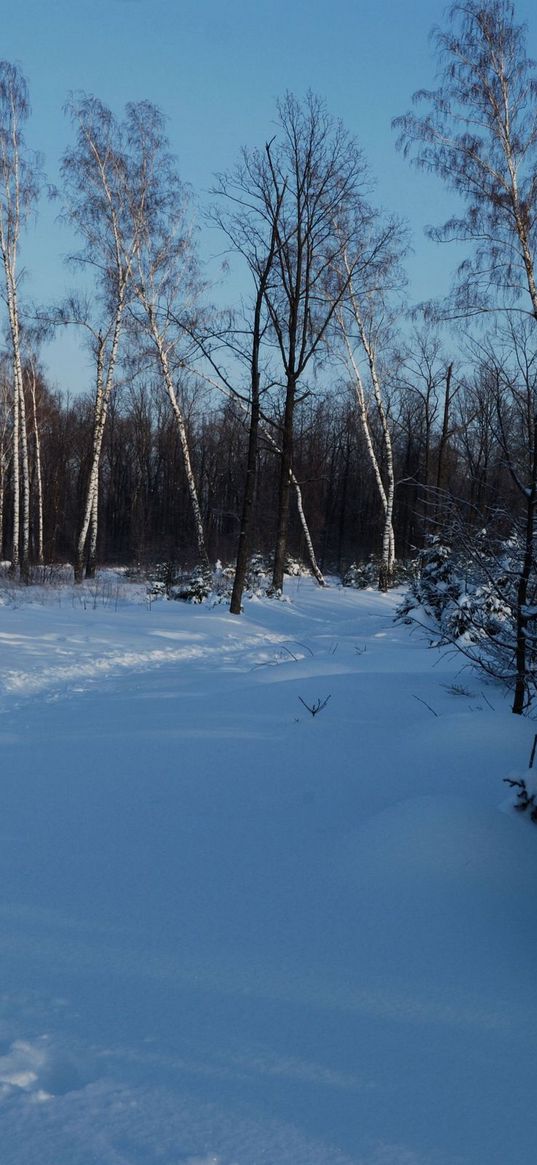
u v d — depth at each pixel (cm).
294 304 1983
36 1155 190
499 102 1789
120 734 647
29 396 3794
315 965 282
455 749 546
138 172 2400
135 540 4347
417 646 1315
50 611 1638
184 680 984
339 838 405
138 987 267
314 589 2517
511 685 732
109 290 2430
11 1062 223
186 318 2419
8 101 2261
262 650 1378
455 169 1778
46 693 933
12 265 2378
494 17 1770
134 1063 226
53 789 502
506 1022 249
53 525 4378
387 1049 235
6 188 2325
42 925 313
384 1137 199
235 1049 233
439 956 290
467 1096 215
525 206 1759
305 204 1908
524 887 343
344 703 723
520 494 675
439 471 2747
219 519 5434
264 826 429
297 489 2856
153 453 5766
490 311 1806
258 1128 201
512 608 662
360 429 4488
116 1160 189
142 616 1684
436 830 376
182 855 390
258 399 1842
